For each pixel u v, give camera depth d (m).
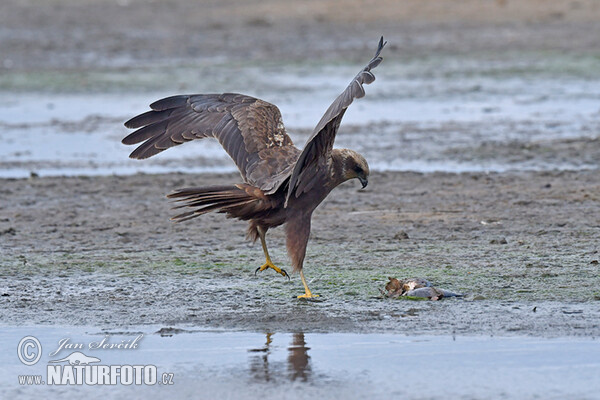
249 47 39.09
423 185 18.05
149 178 19.23
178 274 12.39
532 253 12.93
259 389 8.58
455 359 9.14
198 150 22.72
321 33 41.75
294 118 25.36
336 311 10.66
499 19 42.34
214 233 14.75
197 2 52.12
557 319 10.13
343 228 14.89
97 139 23.67
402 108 26.72
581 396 8.29
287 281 11.93
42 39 42.50
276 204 10.50
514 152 20.91
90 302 11.20
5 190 18.31
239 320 10.41
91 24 46.94
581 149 20.84
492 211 15.79
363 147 22.06
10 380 9.02
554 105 26.22
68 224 15.59
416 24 42.56
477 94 28.39
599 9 42.66
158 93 29.86
